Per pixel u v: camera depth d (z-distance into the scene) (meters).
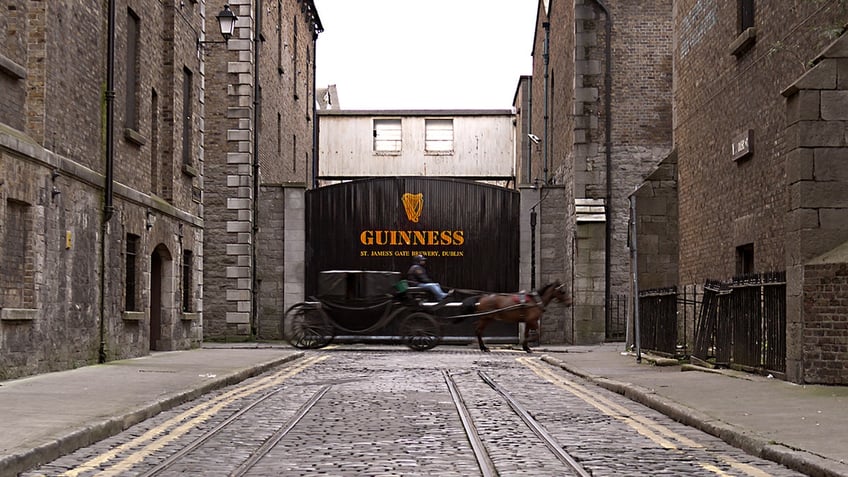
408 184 29.86
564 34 31.33
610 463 7.41
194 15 23.08
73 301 15.48
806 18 13.58
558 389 14.08
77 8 15.71
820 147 12.64
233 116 29.34
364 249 29.78
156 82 20.38
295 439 8.79
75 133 15.66
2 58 13.18
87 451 8.01
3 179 12.88
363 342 27.70
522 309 24.27
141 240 18.98
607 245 28.09
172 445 8.39
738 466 7.28
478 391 13.69
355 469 7.19
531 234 29.67
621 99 28.30
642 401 11.92
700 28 18.94
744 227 15.91
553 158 35.12
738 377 13.70
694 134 19.42
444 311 28.08
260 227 29.92
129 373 14.69
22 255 13.79
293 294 29.73
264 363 17.84
